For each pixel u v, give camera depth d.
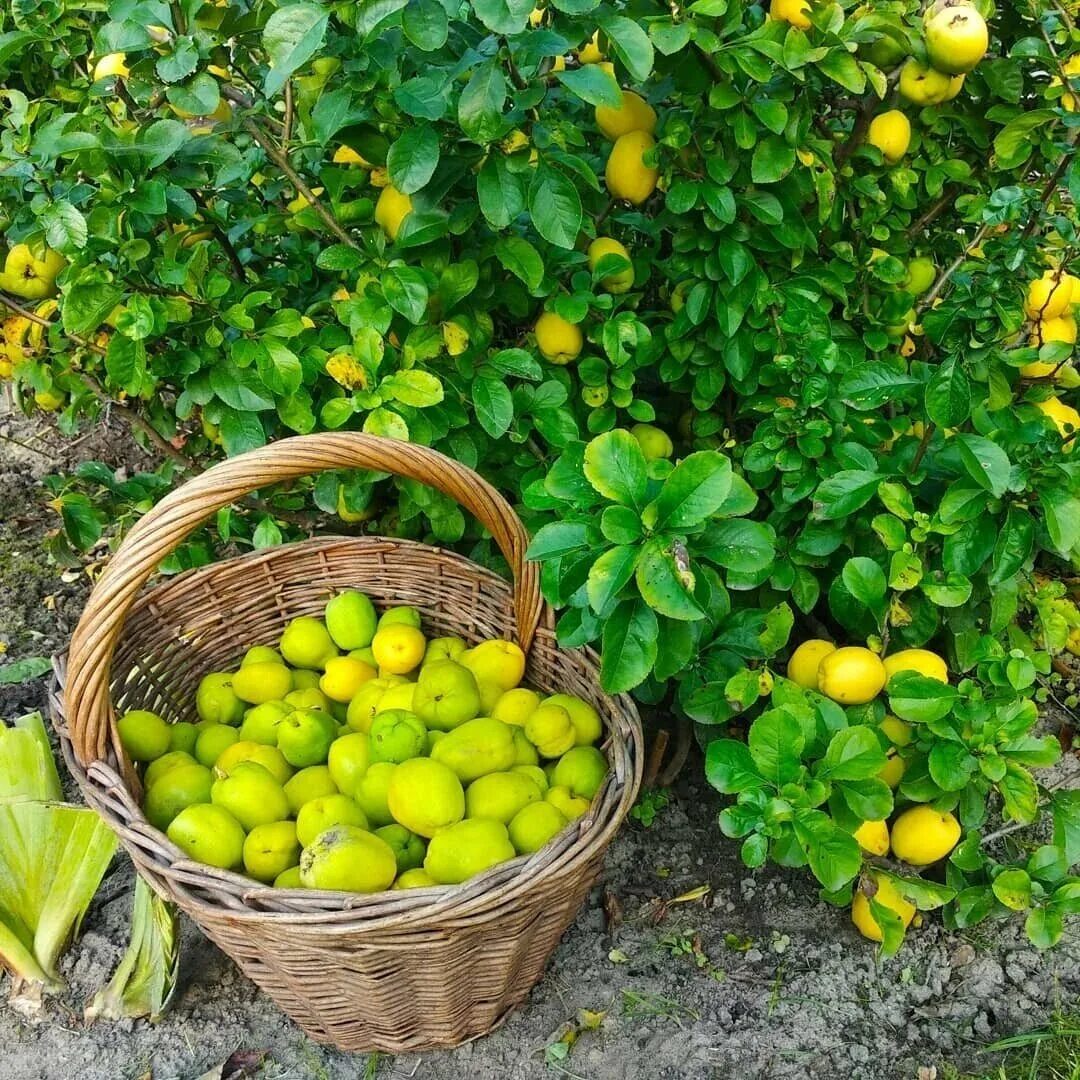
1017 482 1.64
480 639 2.13
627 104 1.85
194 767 1.76
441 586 2.13
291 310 1.89
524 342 2.12
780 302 1.96
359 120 1.70
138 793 1.69
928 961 1.95
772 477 2.03
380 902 1.38
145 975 1.87
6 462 3.31
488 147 1.67
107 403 2.37
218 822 1.60
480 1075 1.79
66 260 1.96
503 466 2.25
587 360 2.00
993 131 2.11
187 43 1.58
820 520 1.85
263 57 1.98
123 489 2.31
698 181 1.86
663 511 1.39
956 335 1.86
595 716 1.83
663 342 2.11
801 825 1.54
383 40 1.60
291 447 1.59
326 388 2.07
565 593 1.55
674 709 2.22
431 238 1.73
